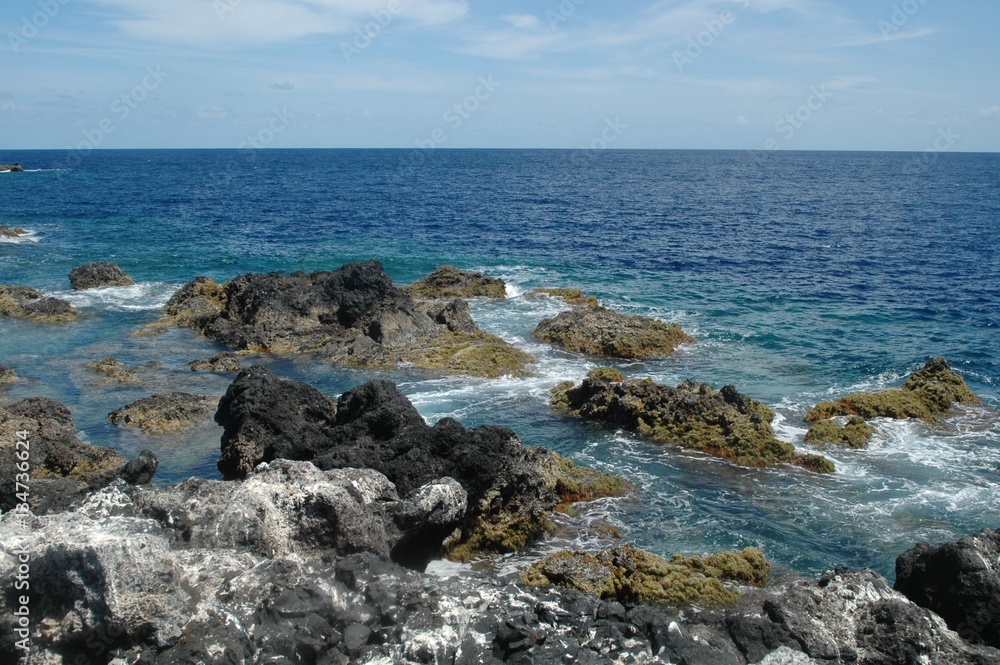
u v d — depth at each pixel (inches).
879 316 1547.7
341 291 1440.7
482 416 1007.0
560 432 962.1
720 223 3088.1
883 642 492.4
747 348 1341.0
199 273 1947.6
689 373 1205.1
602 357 1288.1
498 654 454.0
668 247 2438.5
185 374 1163.9
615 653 462.0
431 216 3201.3
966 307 1616.6
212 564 486.9
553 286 1835.6
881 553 680.4
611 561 621.0
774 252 2341.3
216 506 542.9
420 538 603.2
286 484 566.6
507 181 5723.4
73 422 938.7
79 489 645.3
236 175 6087.6
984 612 530.0
